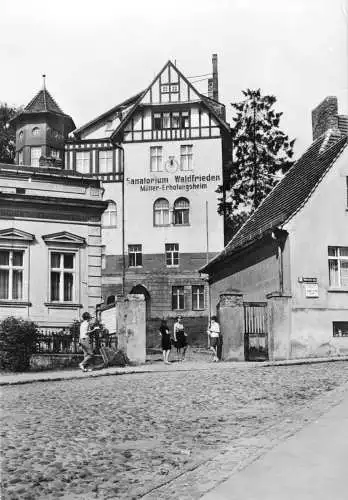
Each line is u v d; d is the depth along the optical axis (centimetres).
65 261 2652
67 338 2228
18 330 2083
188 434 1012
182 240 5072
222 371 1975
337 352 2556
